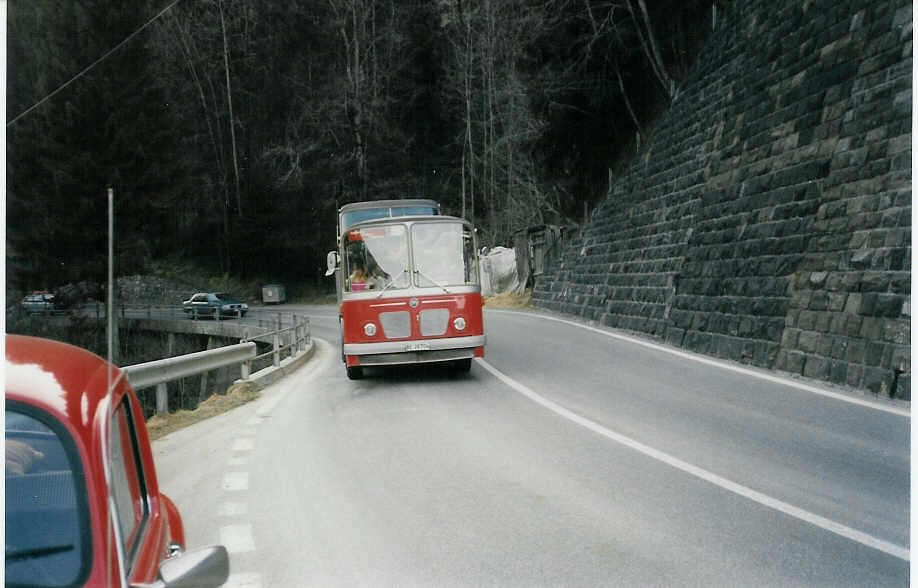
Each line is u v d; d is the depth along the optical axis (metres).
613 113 38.06
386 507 6.10
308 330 22.31
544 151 40.69
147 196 43.28
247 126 67.31
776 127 16.11
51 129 41.34
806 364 12.27
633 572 4.63
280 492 6.65
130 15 43.12
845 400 10.06
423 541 5.28
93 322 42.66
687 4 32.50
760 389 11.17
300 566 4.87
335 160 58.97
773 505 5.87
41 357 2.43
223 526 5.74
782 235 14.40
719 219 17.28
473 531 5.46
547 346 18.08
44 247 40.62
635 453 7.65
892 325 10.52
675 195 21.45
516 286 40.00
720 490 6.30
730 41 21.05
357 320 13.16
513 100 44.75
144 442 3.09
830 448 7.58
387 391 12.54
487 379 13.28
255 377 14.52
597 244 27.05
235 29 64.38
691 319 17.03
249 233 63.97
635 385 11.99
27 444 2.13
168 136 45.03
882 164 12.06
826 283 12.38
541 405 10.53
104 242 41.41
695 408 9.91
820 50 15.42
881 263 11.17
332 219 65.69
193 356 12.24
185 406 26.53
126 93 42.78
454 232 13.39
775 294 13.91
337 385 13.77
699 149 20.67
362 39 58.53
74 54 42.44
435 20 61.22
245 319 43.53
